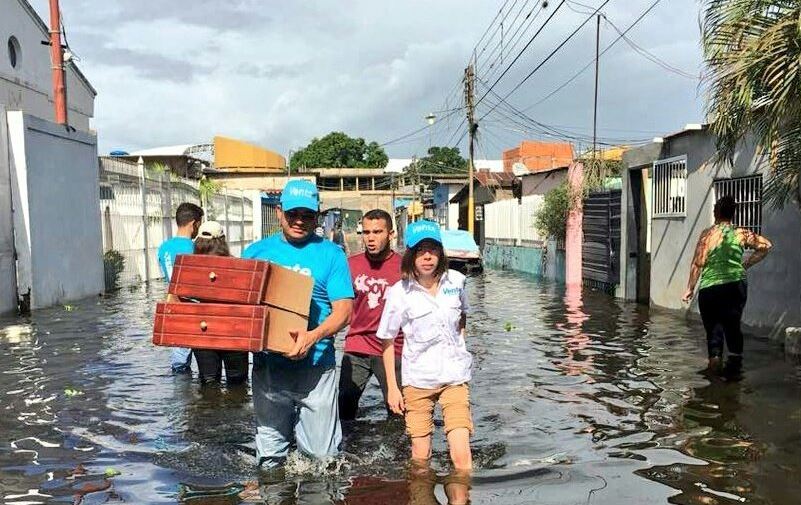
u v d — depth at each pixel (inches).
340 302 169.8
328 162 3029.0
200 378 257.4
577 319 432.5
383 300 214.5
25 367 284.2
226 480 158.4
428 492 149.4
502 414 213.8
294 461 170.7
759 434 186.5
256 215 1263.5
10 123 446.9
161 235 762.8
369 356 216.2
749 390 235.3
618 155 745.6
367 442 189.6
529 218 906.1
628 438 186.9
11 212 448.1
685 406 217.6
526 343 343.3
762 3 236.1
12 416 211.9
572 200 704.4
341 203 2492.6
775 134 252.4
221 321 152.7
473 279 791.7
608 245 614.2
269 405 169.5
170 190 796.6
